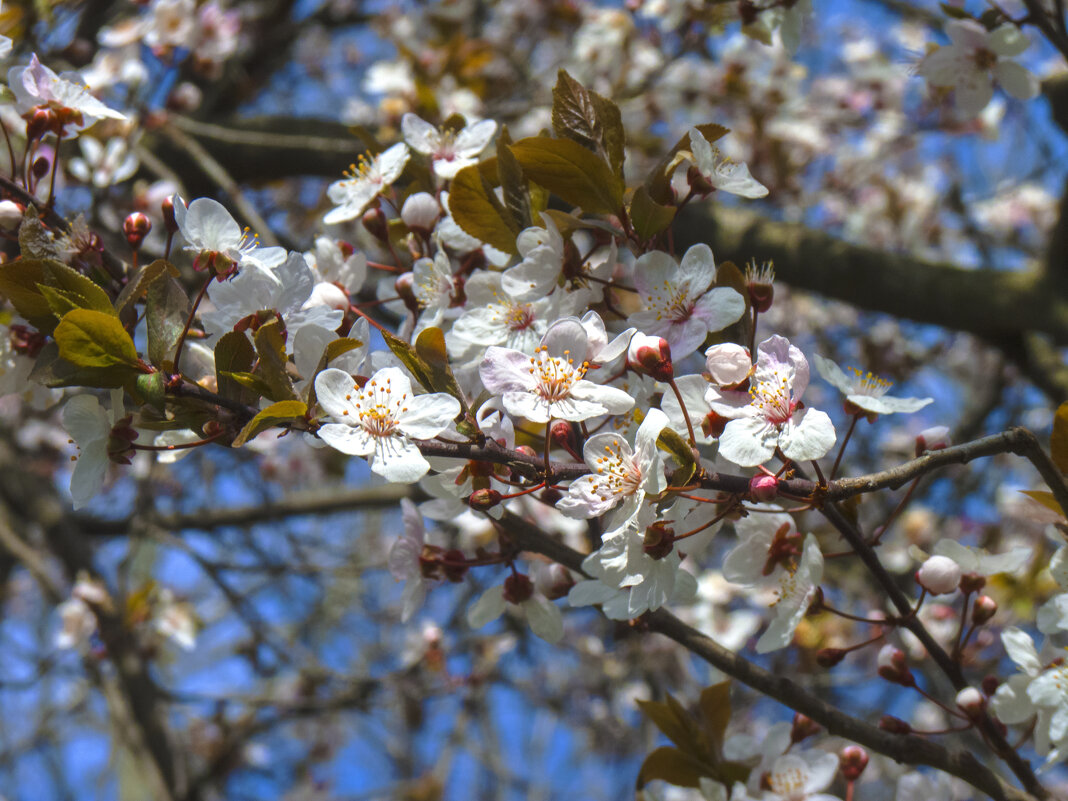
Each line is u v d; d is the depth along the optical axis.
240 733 5.16
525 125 5.34
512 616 4.63
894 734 1.99
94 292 1.58
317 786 6.88
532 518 2.50
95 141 3.41
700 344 1.72
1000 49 2.85
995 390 5.59
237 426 1.57
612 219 2.08
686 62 5.85
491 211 1.98
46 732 7.88
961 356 6.93
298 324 1.73
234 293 1.72
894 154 6.74
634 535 1.60
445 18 5.63
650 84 4.73
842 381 1.72
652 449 1.53
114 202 3.77
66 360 1.53
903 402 1.67
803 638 4.23
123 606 4.46
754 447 1.57
